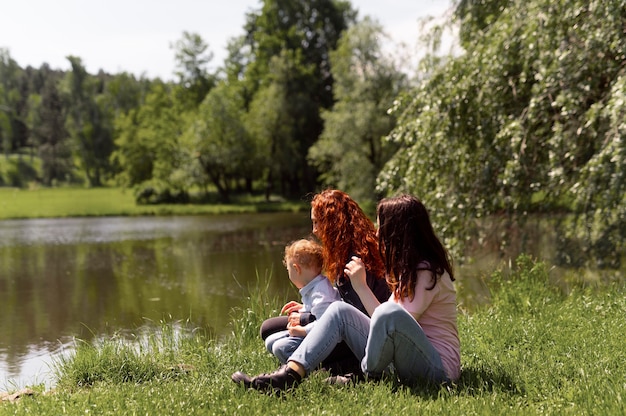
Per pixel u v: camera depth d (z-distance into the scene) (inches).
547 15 364.5
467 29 451.8
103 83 4970.5
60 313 433.4
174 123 2171.5
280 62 1873.8
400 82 1273.4
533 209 430.6
